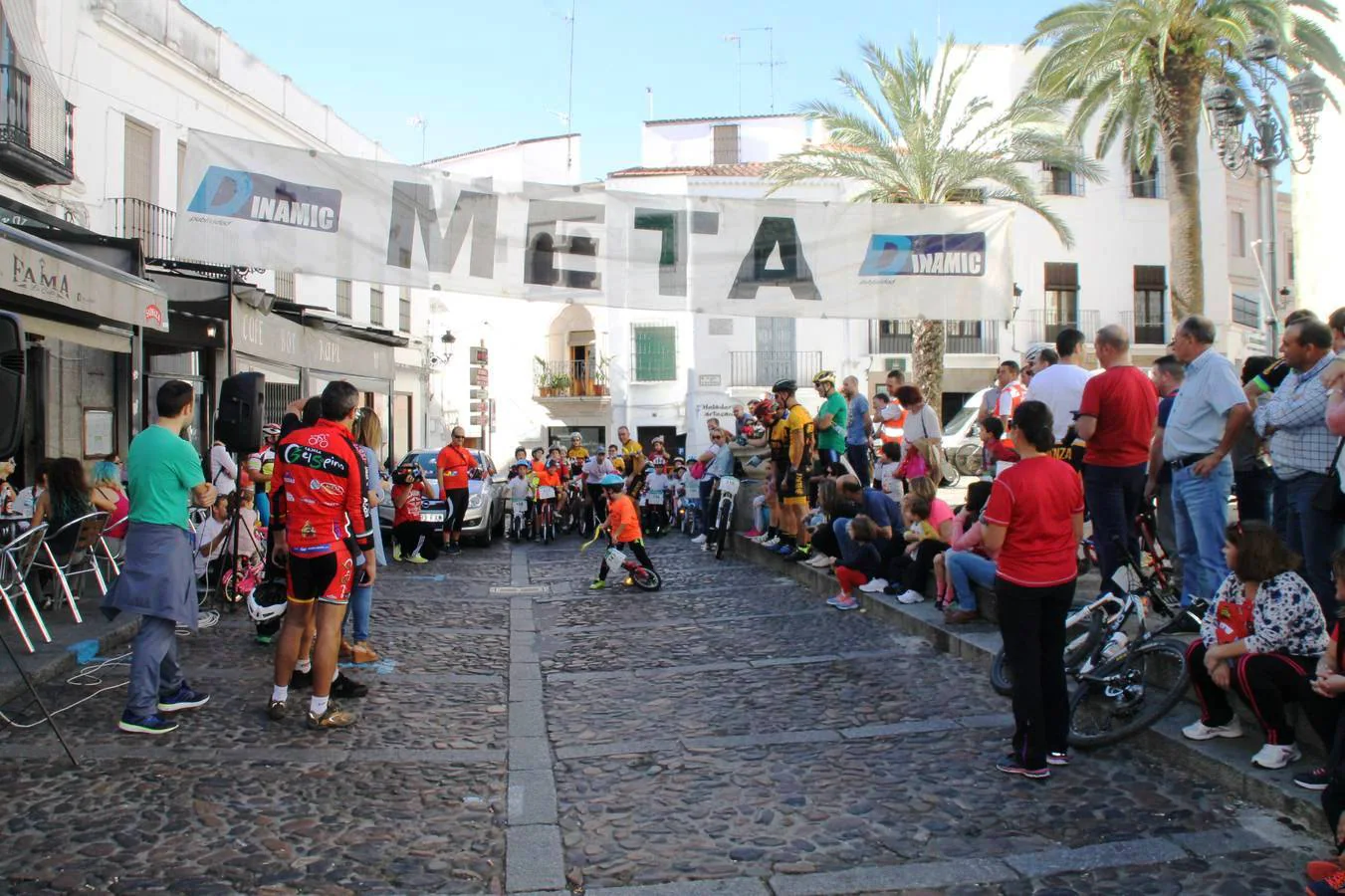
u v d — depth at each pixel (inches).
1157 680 216.2
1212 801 182.4
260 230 405.1
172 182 703.1
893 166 822.5
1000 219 463.2
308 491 232.4
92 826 174.2
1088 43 739.4
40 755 210.4
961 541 301.0
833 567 396.2
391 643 336.5
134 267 461.1
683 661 311.6
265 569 317.1
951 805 186.2
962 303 462.3
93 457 553.0
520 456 748.6
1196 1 676.7
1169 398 284.0
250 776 201.3
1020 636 198.2
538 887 155.3
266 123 836.0
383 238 418.3
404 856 165.9
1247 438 261.6
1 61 520.7
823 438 492.1
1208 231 1294.3
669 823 181.2
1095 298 1283.2
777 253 452.4
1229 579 193.0
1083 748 211.9
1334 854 159.9
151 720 227.0
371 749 220.8
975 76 1235.9
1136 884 153.5
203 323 605.9
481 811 186.4
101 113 623.8
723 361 1343.5
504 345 1501.0
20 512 387.2
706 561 563.5
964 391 1302.9
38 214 515.5
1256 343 701.9
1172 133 698.8
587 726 243.3
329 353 824.9
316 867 160.9
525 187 433.7
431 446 1301.7
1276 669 179.3
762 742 227.1
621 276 442.6
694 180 1280.8
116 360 576.7
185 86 719.1
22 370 177.2
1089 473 253.9
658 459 768.3
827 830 176.4
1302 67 623.2
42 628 293.0
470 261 427.8
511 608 417.4
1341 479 193.8
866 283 458.0
